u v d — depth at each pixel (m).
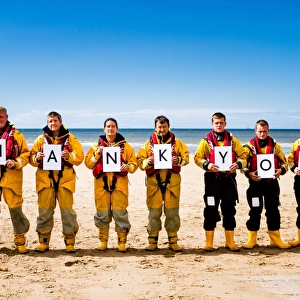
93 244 6.80
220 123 6.27
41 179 6.05
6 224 8.09
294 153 6.60
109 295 4.52
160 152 6.12
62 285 4.82
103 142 6.27
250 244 6.54
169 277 5.12
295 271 5.36
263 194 6.57
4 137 5.89
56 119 6.03
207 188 6.36
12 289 4.68
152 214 6.32
